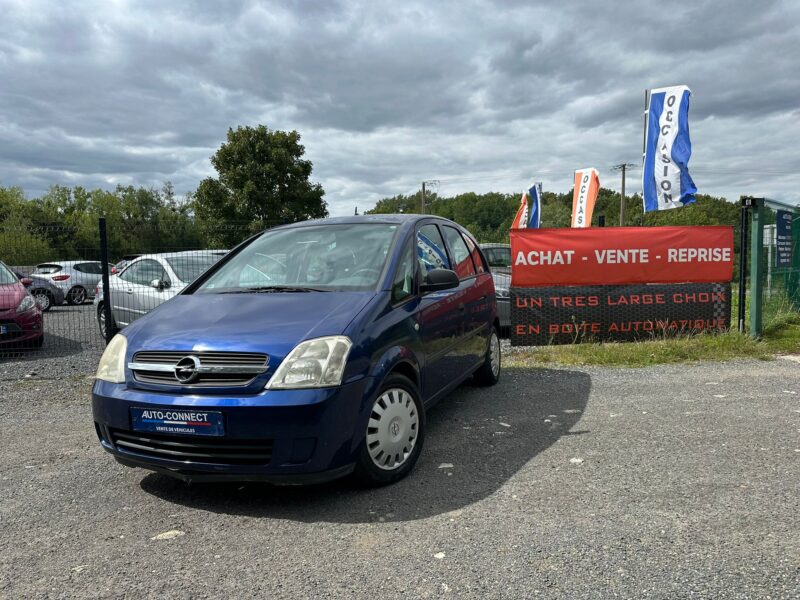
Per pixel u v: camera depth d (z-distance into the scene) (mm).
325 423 3191
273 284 4328
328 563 2717
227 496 3562
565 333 8555
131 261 10078
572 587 2430
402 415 3740
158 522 3230
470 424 4879
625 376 6582
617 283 8523
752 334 8406
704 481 3527
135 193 82312
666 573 2512
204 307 3951
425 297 4418
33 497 3645
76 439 4902
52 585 2605
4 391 6824
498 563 2646
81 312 15531
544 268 8461
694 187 9977
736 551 2686
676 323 8578
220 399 3176
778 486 3430
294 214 34938
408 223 4773
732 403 5312
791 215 9914
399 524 3096
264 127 35250
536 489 3486
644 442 4289
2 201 59281
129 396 3383
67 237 10352
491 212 111812
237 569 2695
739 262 8664
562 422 4867
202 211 34250
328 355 3293
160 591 2531
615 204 97625
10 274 9969
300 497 3500
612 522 3018
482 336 5785
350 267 4258
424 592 2439
